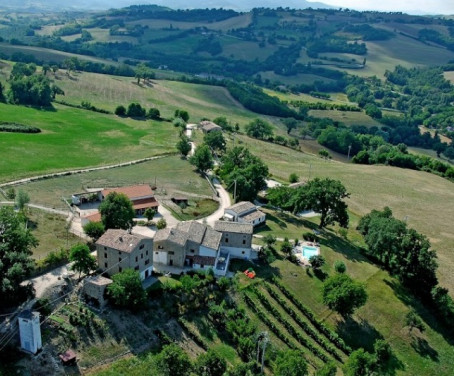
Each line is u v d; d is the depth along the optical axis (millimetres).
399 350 112125
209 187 182625
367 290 126625
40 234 121250
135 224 138125
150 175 187500
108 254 105188
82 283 100812
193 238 118562
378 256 142250
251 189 167000
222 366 88375
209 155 197875
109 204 125000
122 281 97625
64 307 95812
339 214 154875
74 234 124250
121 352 91875
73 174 177125
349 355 107438
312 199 155375
